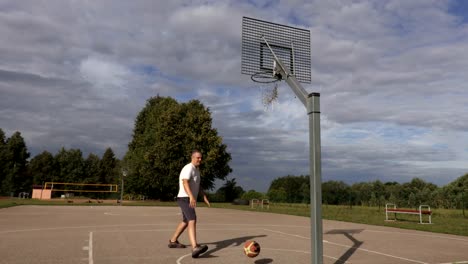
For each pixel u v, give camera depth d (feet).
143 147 139.95
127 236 31.04
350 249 26.81
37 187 136.77
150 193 142.51
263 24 25.73
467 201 82.12
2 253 22.30
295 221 51.47
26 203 88.38
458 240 32.96
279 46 25.72
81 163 220.64
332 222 52.31
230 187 142.31
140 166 136.46
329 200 113.91
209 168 128.57
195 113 131.64
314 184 17.12
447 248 27.94
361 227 44.45
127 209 76.84
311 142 17.49
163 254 22.71
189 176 22.67
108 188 197.06
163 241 28.25
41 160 213.05
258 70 25.20
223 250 24.79
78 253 22.72
